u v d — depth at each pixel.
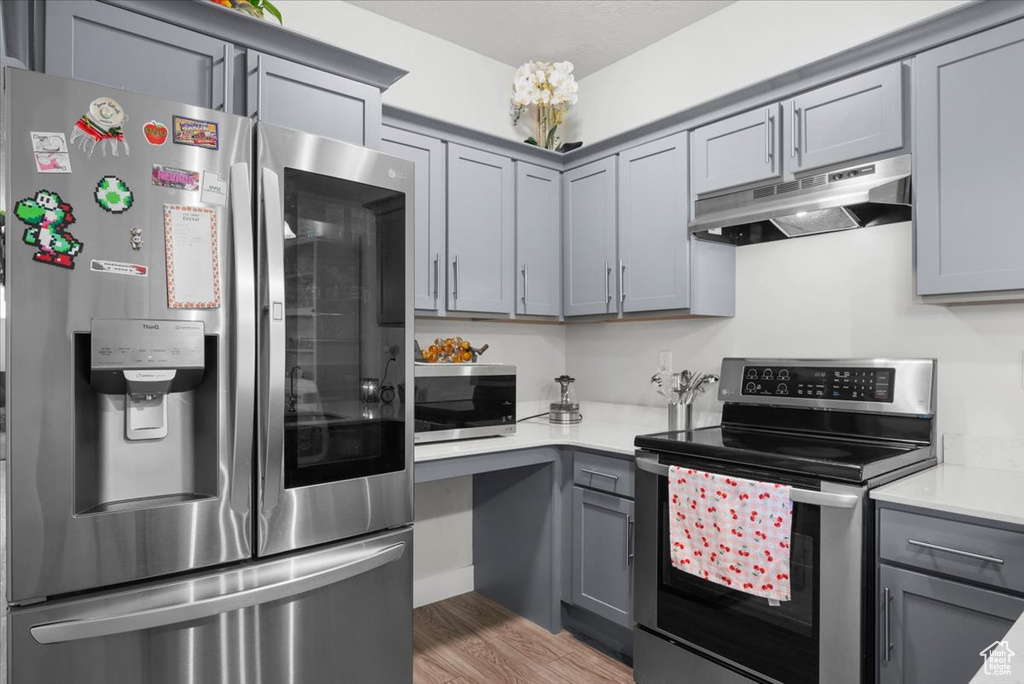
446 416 2.35
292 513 1.55
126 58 1.54
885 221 2.09
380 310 1.77
